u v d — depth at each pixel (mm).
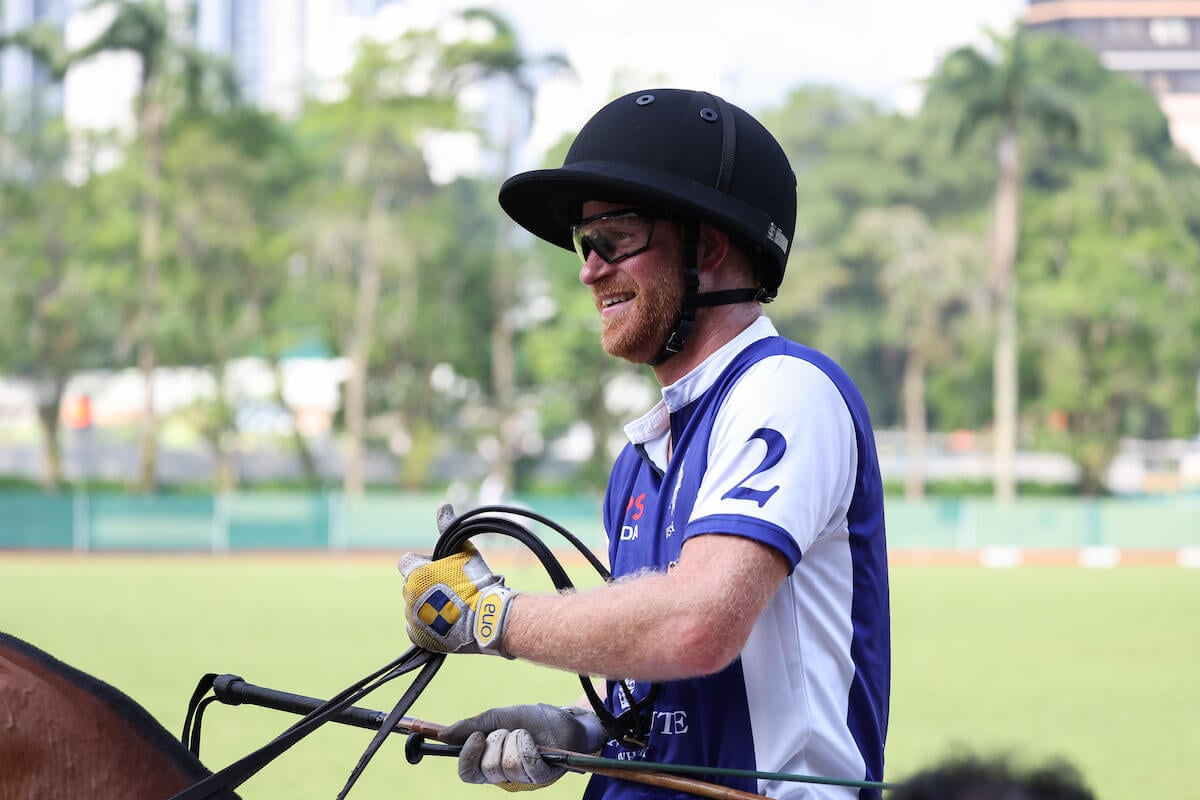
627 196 5785
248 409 114438
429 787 17656
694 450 5734
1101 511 84688
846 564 5652
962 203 129375
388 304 112312
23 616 40531
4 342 108000
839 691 5598
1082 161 126375
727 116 5910
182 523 77062
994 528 83938
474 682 27109
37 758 5125
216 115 109000
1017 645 35844
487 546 68688
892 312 122188
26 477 113438
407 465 114125
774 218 5930
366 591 50969
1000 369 115688
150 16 106625
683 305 5820
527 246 114125
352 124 109000
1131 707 25750
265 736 20953
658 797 5633
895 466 127625
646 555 5887
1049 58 138500
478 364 113812
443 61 110625
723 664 5004
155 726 5453
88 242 107375
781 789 5430
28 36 107875
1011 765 3695
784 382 5496
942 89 124000
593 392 113438
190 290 107188
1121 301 117312
